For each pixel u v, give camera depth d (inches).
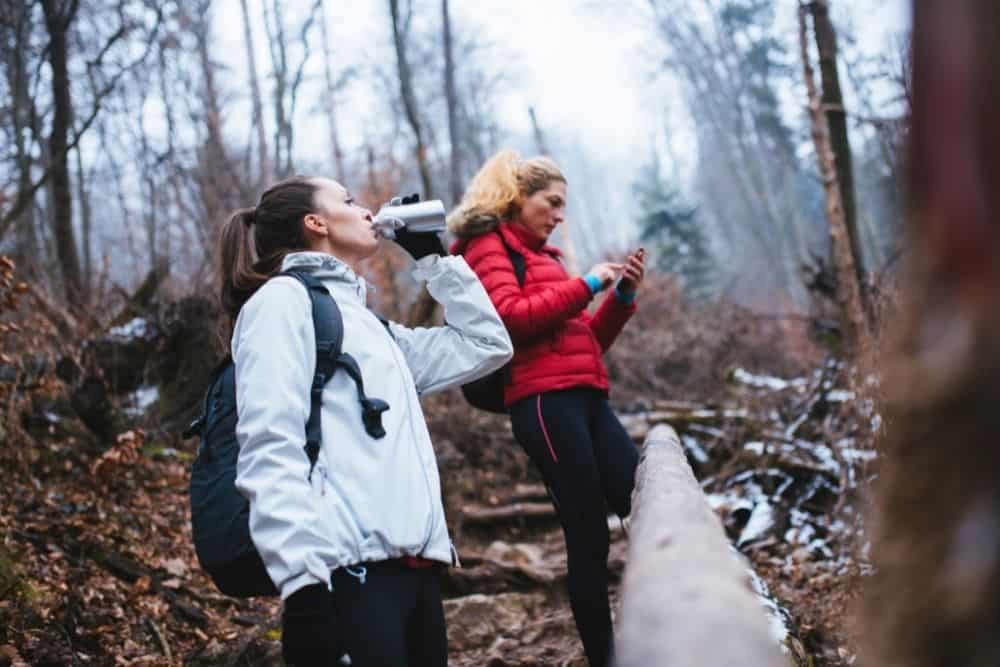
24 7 388.5
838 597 142.9
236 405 78.7
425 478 79.7
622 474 119.0
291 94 568.1
